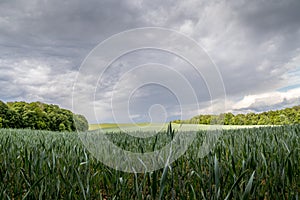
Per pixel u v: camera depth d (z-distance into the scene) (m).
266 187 2.25
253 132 6.26
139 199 2.10
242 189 2.02
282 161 2.27
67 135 7.91
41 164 2.61
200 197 2.19
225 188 2.18
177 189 2.31
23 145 4.42
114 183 2.43
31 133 9.31
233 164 2.26
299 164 2.64
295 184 2.29
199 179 2.45
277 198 2.13
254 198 2.11
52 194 2.36
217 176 1.95
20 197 2.38
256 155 2.67
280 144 3.44
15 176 2.52
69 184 2.33
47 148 3.90
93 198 2.43
